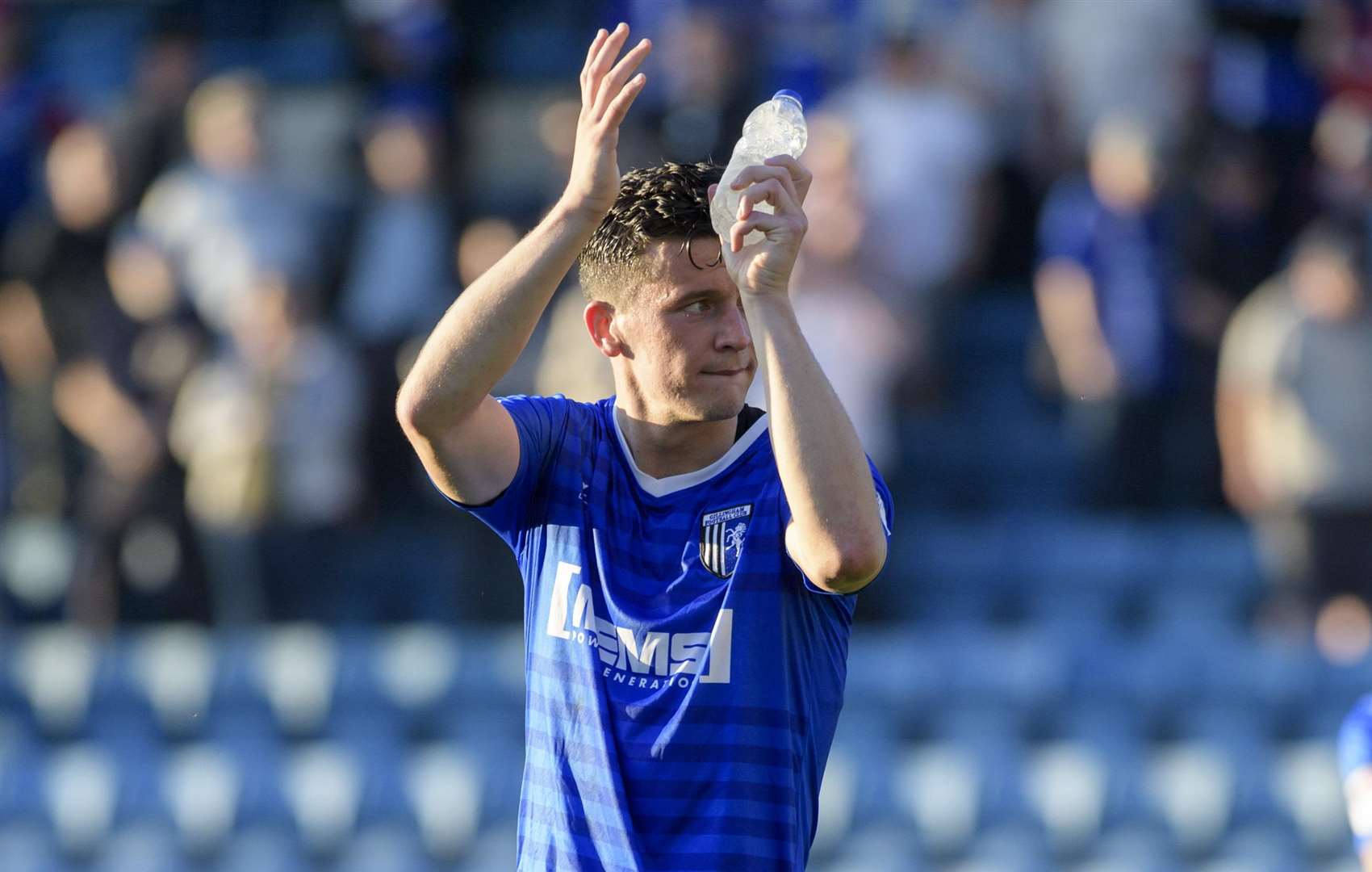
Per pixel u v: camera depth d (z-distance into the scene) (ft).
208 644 97.71
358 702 96.43
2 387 108.37
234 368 96.22
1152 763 90.02
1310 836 87.40
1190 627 98.27
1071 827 88.38
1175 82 104.22
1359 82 111.55
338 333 98.63
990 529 103.09
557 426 34.63
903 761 90.79
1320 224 101.19
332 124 134.51
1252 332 93.45
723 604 32.68
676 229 32.55
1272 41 115.03
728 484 33.63
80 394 98.07
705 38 98.73
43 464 109.09
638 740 32.65
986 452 106.63
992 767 90.07
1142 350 96.02
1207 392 99.30
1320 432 90.63
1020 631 98.17
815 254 90.38
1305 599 91.56
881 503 33.86
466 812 92.07
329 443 96.12
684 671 32.63
